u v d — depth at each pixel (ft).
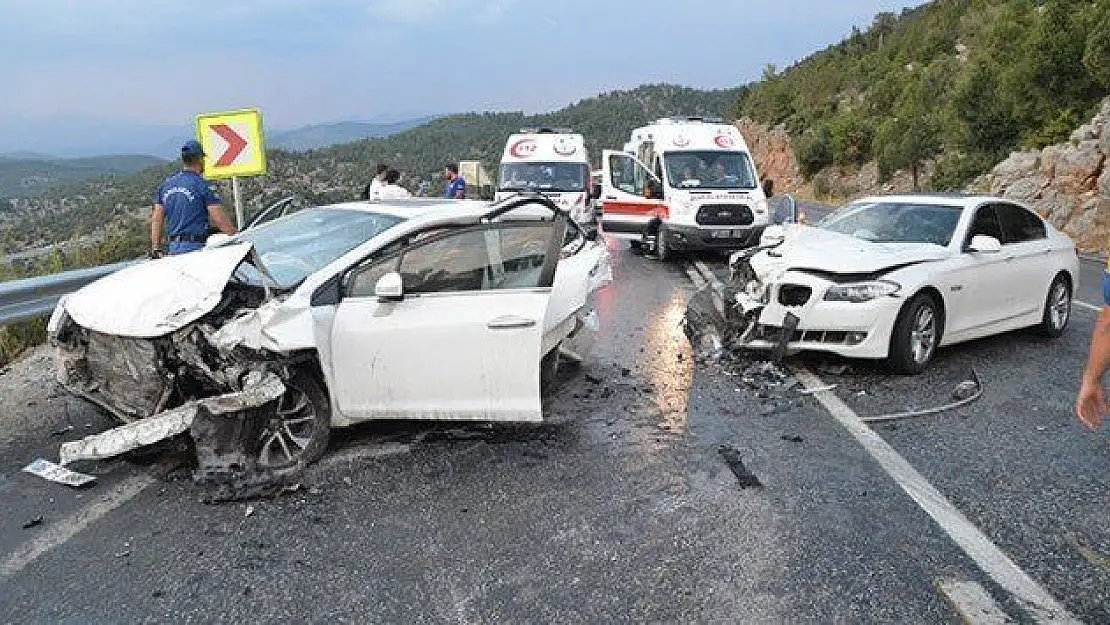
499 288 17.01
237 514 13.96
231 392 15.62
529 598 11.23
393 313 16.33
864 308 21.77
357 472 15.75
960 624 10.62
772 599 11.19
